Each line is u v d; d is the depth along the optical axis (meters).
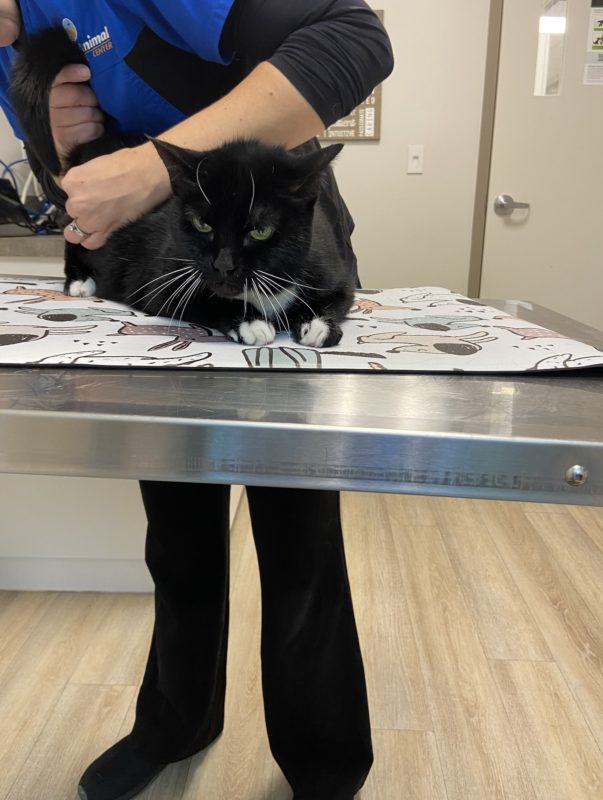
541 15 2.09
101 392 0.50
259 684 1.17
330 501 0.73
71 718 1.09
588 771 1.00
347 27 0.74
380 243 2.35
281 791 0.97
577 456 0.40
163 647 0.85
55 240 1.67
